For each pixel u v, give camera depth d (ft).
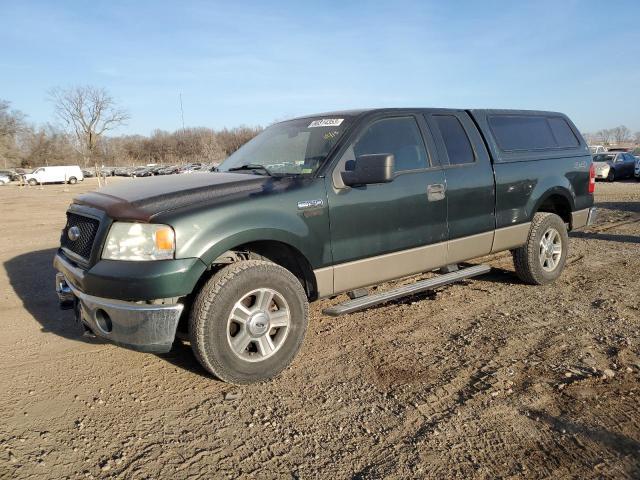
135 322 10.37
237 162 15.24
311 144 13.91
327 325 15.17
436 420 9.78
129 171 215.72
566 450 8.71
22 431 9.75
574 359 12.15
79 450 9.10
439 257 15.12
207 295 10.69
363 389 11.12
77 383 11.75
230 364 11.02
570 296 17.22
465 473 8.22
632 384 10.84
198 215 10.70
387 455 8.77
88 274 10.75
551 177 18.25
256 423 9.91
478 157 16.14
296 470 8.45
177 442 9.32
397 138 14.48
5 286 20.72
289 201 11.93
